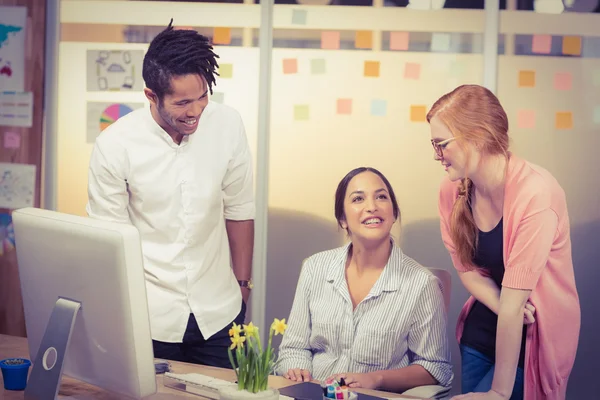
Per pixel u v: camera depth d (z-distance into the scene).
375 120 3.29
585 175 3.18
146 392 1.44
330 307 2.18
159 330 2.15
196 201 2.15
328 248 3.32
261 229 3.36
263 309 3.35
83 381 1.58
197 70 1.94
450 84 3.25
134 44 3.38
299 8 3.32
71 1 3.42
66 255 1.48
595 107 3.18
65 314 1.49
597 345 3.14
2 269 3.47
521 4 3.21
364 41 3.29
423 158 3.26
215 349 2.19
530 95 3.21
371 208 2.15
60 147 3.45
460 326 2.58
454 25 3.24
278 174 3.35
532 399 2.37
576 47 3.19
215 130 2.21
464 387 2.51
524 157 3.22
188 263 2.16
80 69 3.42
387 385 2.00
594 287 3.16
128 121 2.14
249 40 3.34
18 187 3.47
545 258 2.28
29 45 3.44
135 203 2.16
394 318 2.12
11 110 3.46
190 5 3.36
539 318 2.34
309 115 3.33
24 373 1.63
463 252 2.43
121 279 1.38
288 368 2.17
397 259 2.17
